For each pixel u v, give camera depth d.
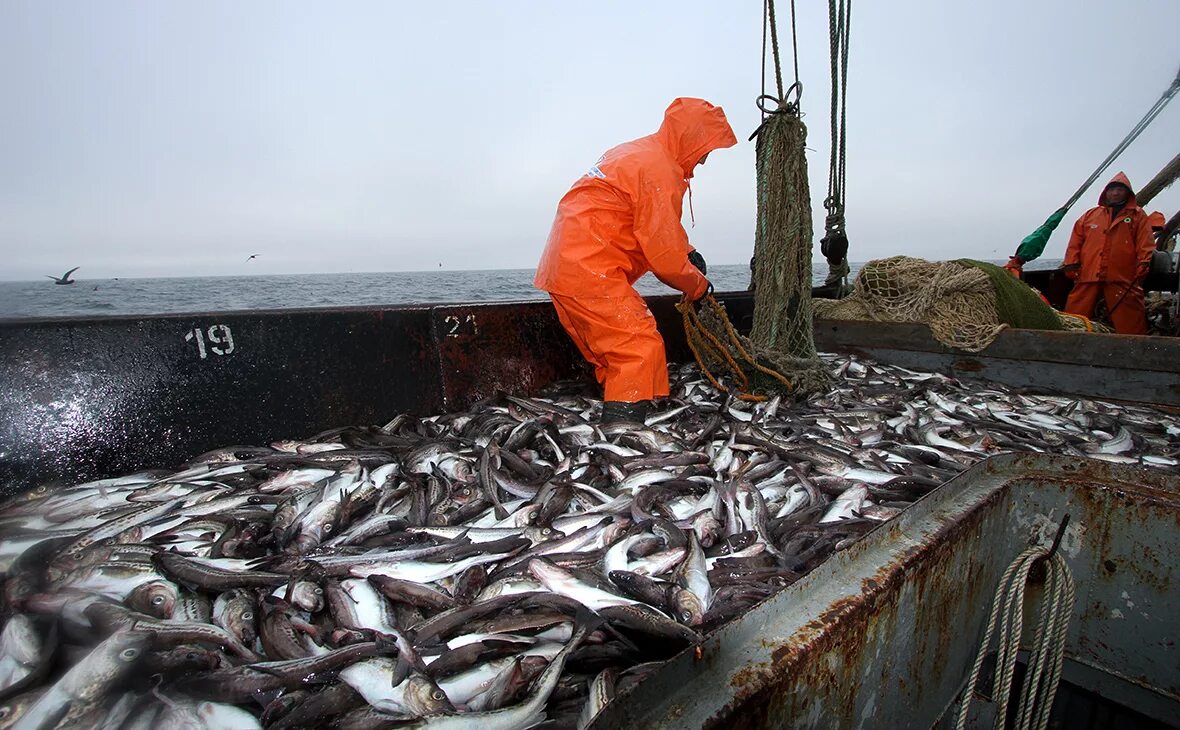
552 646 2.34
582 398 5.77
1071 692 2.85
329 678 2.16
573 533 3.20
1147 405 6.09
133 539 3.08
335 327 4.78
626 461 4.22
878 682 2.00
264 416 4.46
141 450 3.97
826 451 4.43
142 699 2.02
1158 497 2.44
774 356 5.93
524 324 6.03
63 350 3.68
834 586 1.90
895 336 7.89
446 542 3.18
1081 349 6.45
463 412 5.29
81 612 2.46
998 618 2.86
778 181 5.78
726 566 2.98
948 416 5.73
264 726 1.98
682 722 1.37
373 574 2.82
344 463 4.07
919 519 2.31
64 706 2.00
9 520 3.21
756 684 1.49
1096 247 9.49
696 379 6.62
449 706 2.08
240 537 3.14
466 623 2.50
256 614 2.54
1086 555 2.62
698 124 4.93
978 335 7.16
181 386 4.11
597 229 4.75
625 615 2.30
